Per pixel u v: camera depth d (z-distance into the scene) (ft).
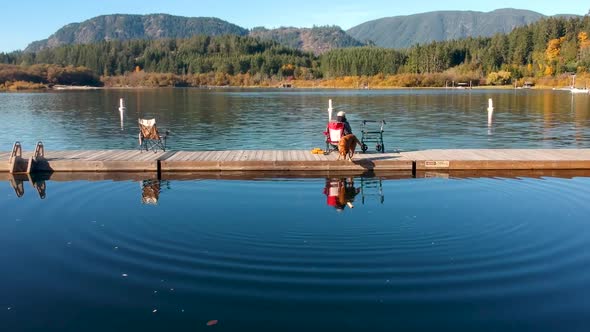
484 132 75.00
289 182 39.86
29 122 93.09
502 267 22.61
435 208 32.12
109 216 30.58
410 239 26.23
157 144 60.90
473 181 40.01
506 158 44.52
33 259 23.84
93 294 20.24
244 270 22.24
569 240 26.04
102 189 37.76
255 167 43.57
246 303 19.42
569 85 318.86
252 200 34.22
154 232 27.43
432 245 25.36
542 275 21.74
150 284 20.98
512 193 36.01
